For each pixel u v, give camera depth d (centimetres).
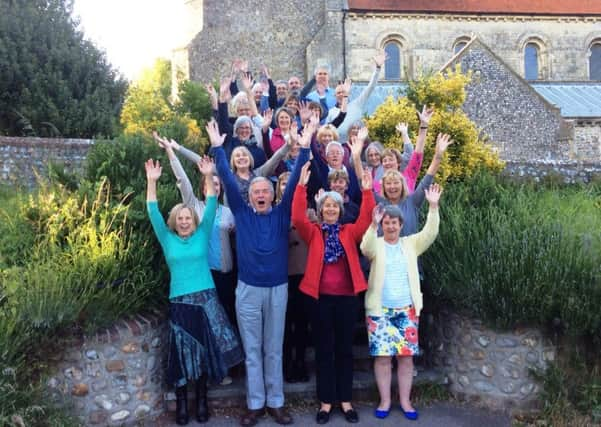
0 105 1652
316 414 537
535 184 1336
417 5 2855
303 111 681
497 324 559
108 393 520
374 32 2808
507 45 2922
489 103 2089
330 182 562
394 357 610
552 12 2911
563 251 576
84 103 1730
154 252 591
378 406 555
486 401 570
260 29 2842
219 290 570
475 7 2888
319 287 516
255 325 511
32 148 1295
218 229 566
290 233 572
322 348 521
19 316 480
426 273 628
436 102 1579
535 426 527
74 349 508
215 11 2792
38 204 650
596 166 1502
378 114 1498
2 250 596
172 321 515
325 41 2764
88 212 621
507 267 559
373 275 530
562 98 2534
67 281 516
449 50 2870
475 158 1430
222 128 704
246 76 767
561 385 543
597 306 541
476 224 652
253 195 512
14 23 1728
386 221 525
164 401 554
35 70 1708
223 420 530
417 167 625
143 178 679
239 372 602
